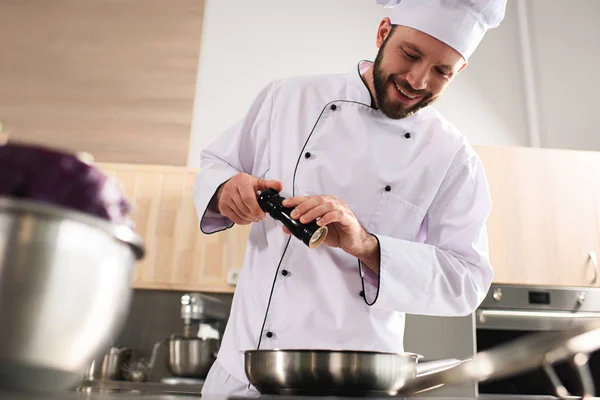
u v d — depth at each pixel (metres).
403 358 0.83
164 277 2.75
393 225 1.36
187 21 3.29
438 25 1.23
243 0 3.44
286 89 1.48
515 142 3.30
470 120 3.31
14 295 0.45
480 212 1.40
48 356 0.46
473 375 0.58
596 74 3.45
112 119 3.12
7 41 3.20
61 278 0.46
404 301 1.19
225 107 3.24
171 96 3.16
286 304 1.25
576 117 3.36
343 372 0.79
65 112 3.12
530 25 3.51
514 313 2.64
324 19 3.44
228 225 1.38
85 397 0.50
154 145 3.09
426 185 1.38
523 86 3.40
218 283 2.76
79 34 3.23
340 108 1.41
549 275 2.76
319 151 1.37
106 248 0.50
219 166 1.41
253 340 1.26
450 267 1.25
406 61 1.26
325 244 1.21
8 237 0.46
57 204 0.50
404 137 1.39
